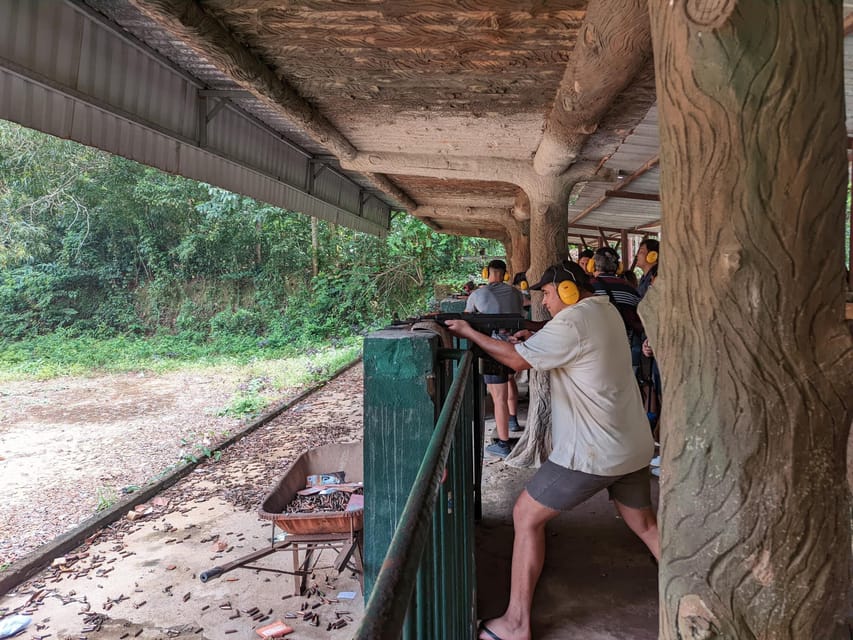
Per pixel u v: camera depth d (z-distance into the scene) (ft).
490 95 11.54
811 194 3.01
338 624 9.34
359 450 11.64
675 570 3.51
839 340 3.11
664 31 3.30
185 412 29.22
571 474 7.61
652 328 3.71
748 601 3.26
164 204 61.31
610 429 7.54
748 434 3.16
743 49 2.93
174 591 10.80
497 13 8.09
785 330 3.08
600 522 11.52
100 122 12.81
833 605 3.23
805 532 3.15
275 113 18.76
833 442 3.16
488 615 8.61
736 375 3.16
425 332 7.04
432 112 12.71
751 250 3.05
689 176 3.22
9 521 15.21
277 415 26.30
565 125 11.41
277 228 67.15
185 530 13.71
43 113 11.16
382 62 9.97
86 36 11.71
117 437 24.49
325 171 27.43
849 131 12.40
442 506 4.57
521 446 15.38
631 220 34.06
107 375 42.52
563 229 15.17
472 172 15.78
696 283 3.26
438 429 4.15
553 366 7.64
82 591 10.98
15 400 33.32
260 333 62.23
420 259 69.21
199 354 52.11
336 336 61.98
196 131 16.26
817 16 2.93
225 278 63.72
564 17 8.14
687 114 3.17
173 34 8.34
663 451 3.65
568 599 8.98
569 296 8.01
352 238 70.03
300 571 10.27
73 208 58.54
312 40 9.14
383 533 6.96
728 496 3.24
